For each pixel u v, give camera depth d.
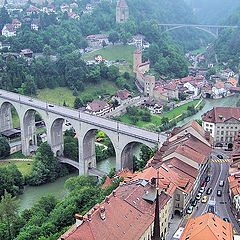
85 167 178.00
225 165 159.50
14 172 169.62
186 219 114.44
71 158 192.50
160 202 99.94
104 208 84.62
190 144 139.75
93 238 78.75
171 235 106.75
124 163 161.88
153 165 127.44
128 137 154.00
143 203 96.56
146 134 155.62
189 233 90.19
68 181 151.62
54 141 189.50
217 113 189.50
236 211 115.56
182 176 121.50
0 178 161.25
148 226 90.81
